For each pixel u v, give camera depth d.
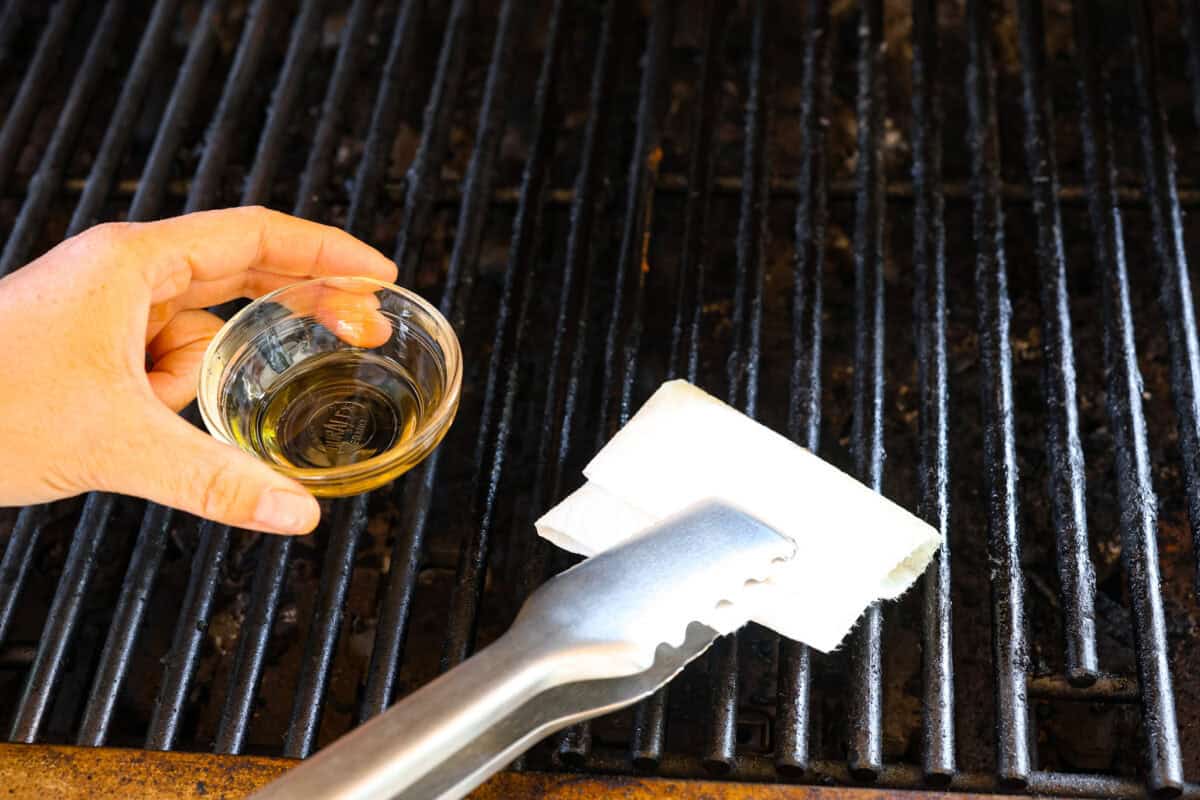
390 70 0.78
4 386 0.55
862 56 0.76
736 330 0.69
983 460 0.70
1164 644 0.60
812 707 0.66
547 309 0.76
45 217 0.76
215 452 0.54
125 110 0.78
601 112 0.76
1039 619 0.67
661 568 0.55
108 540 0.71
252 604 0.64
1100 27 0.83
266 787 0.49
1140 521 0.63
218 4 0.81
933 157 0.73
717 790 0.57
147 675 0.68
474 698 0.51
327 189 0.75
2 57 0.83
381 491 0.72
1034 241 0.75
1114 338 0.67
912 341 0.74
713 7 0.78
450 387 0.58
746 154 0.74
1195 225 0.76
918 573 0.60
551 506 0.65
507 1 0.80
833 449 0.71
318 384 0.60
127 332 0.57
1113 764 0.64
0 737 0.67
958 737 0.65
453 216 0.80
